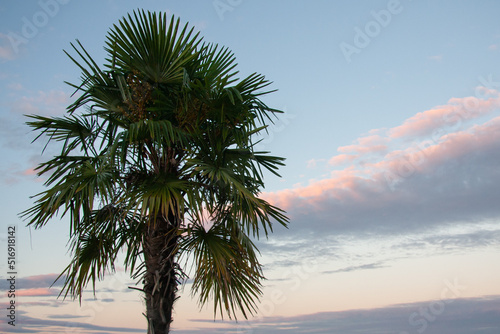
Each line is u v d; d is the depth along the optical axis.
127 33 4.19
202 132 4.64
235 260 4.32
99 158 4.45
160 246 4.51
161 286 4.44
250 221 4.80
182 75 4.42
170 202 3.91
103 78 4.49
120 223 4.42
